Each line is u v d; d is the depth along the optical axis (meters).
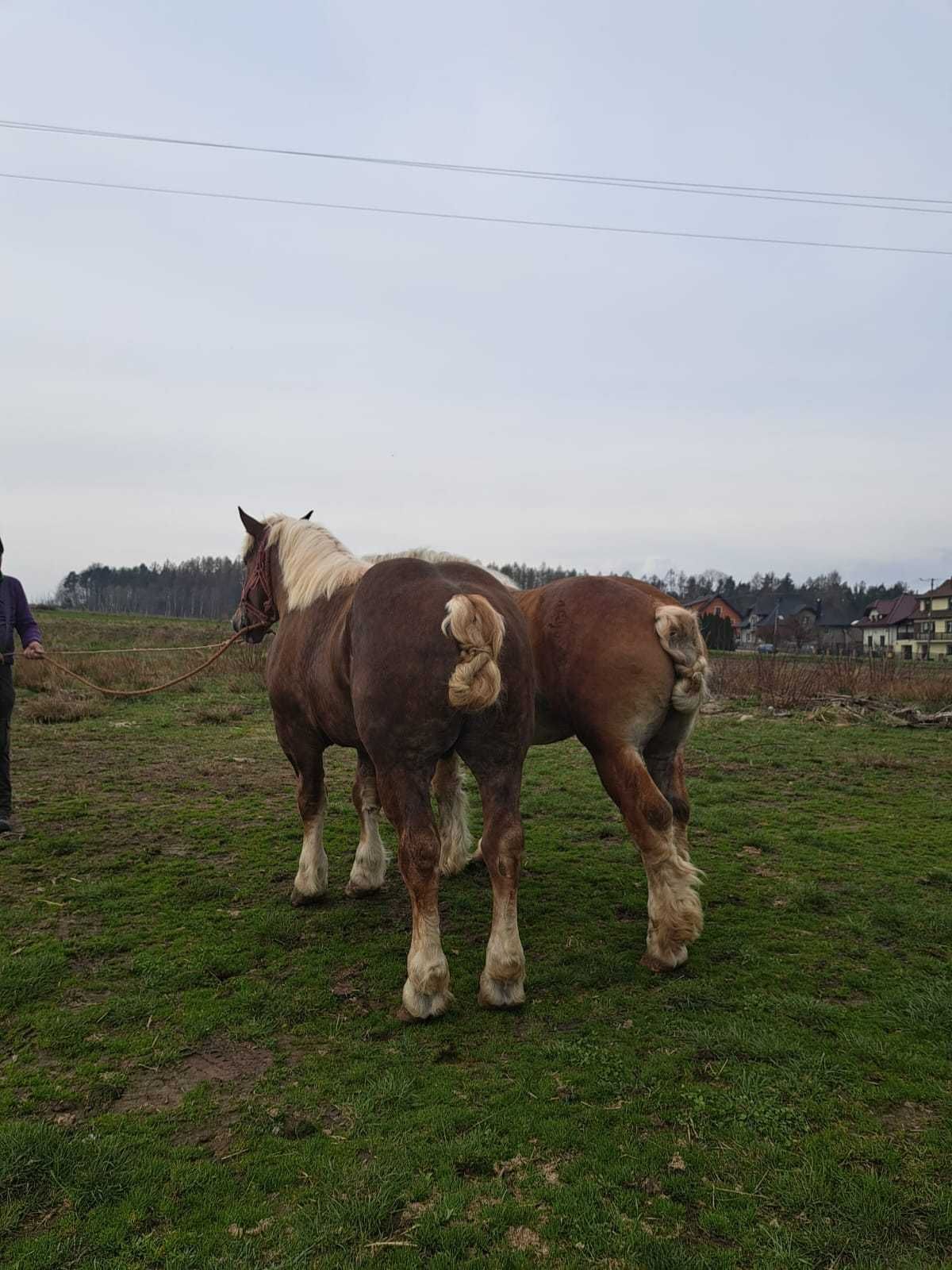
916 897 4.82
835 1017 3.36
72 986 3.72
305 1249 2.15
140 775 8.06
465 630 3.08
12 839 5.93
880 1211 2.24
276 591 5.42
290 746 4.78
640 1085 2.88
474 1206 2.31
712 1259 2.10
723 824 6.41
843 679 15.84
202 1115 2.77
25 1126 2.65
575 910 4.68
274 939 4.27
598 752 3.83
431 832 3.38
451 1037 3.27
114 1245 2.18
